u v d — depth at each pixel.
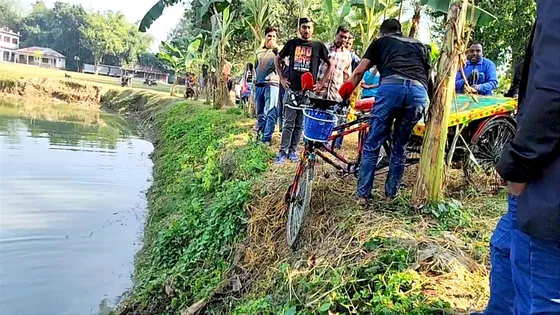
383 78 3.73
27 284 5.14
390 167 3.97
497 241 2.23
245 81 13.29
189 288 4.53
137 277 5.37
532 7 9.70
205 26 16.61
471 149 4.54
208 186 6.46
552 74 1.54
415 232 3.41
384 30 3.94
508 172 1.69
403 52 3.71
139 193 9.05
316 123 3.72
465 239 3.41
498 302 2.24
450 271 2.99
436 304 2.66
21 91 27.83
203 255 4.85
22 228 6.70
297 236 3.88
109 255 6.04
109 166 11.26
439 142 3.77
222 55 14.19
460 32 3.67
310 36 5.83
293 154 5.89
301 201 3.91
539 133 1.58
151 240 6.38
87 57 70.56
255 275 4.08
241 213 4.82
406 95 3.62
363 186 3.88
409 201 3.95
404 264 3.02
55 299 4.89
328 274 3.20
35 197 8.16
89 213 7.59
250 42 16.14
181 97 24.70
